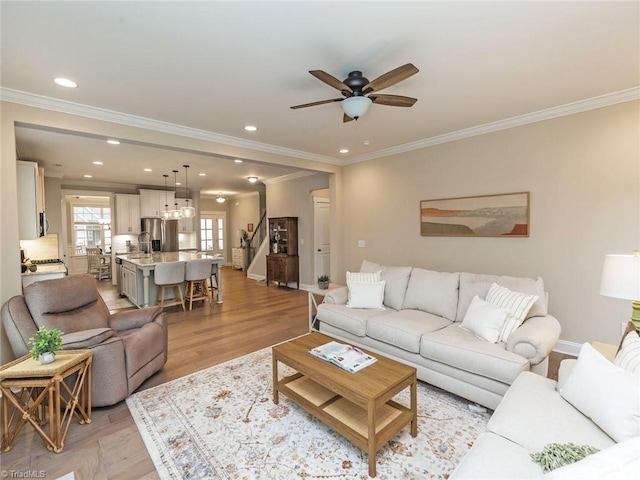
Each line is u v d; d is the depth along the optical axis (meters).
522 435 1.41
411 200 4.71
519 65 2.40
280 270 7.21
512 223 3.67
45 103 2.87
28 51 2.12
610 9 1.76
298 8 1.72
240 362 3.22
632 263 1.77
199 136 3.93
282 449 1.96
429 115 3.47
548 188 3.42
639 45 2.13
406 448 1.94
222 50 2.14
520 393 1.72
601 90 2.88
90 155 5.05
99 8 1.69
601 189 3.10
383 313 3.29
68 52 2.14
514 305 2.55
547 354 2.18
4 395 1.95
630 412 1.25
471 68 2.44
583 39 2.06
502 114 3.47
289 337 3.96
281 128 3.83
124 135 3.36
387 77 2.04
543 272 3.48
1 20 1.78
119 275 6.53
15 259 2.70
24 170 3.35
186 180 7.80
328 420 1.99
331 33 1.96
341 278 5.78
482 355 2.25
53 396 1.94
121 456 1.90
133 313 3.05
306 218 6.91
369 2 1.68
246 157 4.42
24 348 2.29
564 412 1.52
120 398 2.40
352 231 5.62
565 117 3.28
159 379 2.86
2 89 2.64
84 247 9.99
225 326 4.40
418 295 3.34
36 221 3.41
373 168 5.22
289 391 2.33
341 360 2.19
